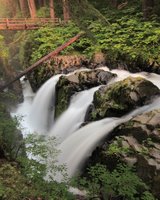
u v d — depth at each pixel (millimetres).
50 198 5605
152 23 15953
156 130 7453
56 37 19391
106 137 8859
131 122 8125
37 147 6797
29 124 14320
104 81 12992
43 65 16688
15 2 31656
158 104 9516
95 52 16203
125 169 6289
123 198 5898
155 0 19125
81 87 12953
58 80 14164
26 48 20469
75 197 6285
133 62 14297
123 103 9781
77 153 9117
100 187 6180
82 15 11023
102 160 7723
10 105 14531
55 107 13750
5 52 17500
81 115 11641
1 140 7566
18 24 20812
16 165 7039
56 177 7707
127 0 22312
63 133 11922
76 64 16266
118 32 16797
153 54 14000
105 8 21953
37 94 15672
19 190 5781
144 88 9852
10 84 15547
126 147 7484
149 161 6820
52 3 22438
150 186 6547
